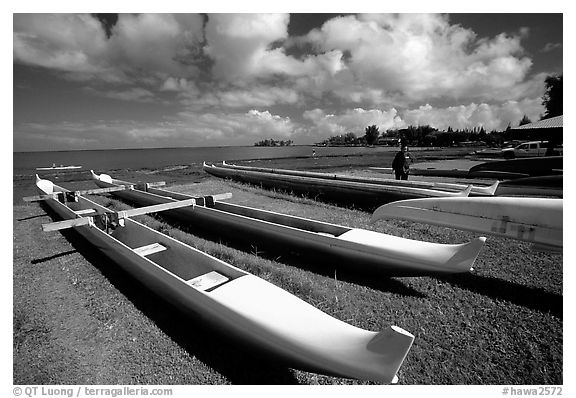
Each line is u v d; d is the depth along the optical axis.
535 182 7.97
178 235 5.84
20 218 7.60
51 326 3.43
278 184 9.81
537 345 2.90
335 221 6.32
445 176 11.70
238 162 23.61
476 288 3.75
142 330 3.30
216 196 6.66
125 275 4.41
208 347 3.05
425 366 2.76
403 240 4.00
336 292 3.76
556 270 4.07
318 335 2.48
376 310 3.41
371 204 7.40
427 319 3.26
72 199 7.67
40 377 2.82
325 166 17.73
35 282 4.34
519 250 4.66
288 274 4.15
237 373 2.78
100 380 2.77
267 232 4.91
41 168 24.45
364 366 2.27
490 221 4.58
